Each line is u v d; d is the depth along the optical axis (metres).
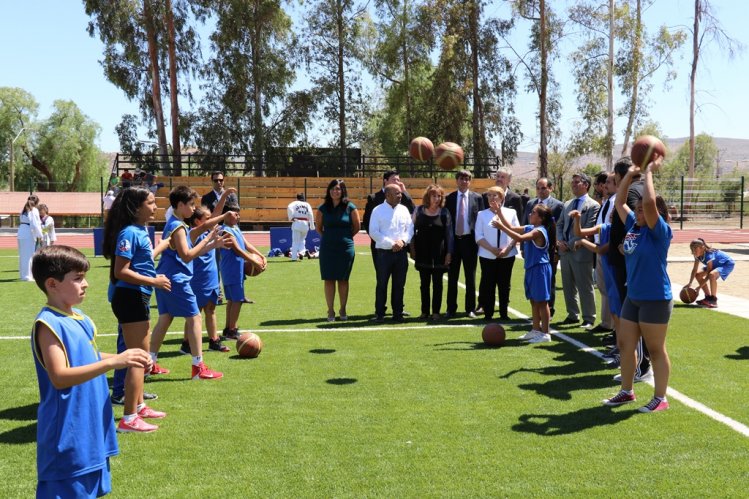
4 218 45.81
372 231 9.97
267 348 8.17
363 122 46.50
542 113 41.59
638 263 5.61
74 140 68.88
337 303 11.82
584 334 8.99
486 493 4.11
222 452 4.79
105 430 3.31
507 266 9.99
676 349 7.98
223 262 8.56
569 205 9.64
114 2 38.00
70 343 3.14
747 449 4.82
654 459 4.64
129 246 5.29
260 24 41.28
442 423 5.39
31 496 4.10
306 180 38.00
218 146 41.44
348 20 43.34
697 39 44.38
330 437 5.08
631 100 43.12
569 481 4.27
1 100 68.06
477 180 39.28
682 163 87.88
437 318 10.13
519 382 6.61
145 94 40.94
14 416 5.61
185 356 7.81
